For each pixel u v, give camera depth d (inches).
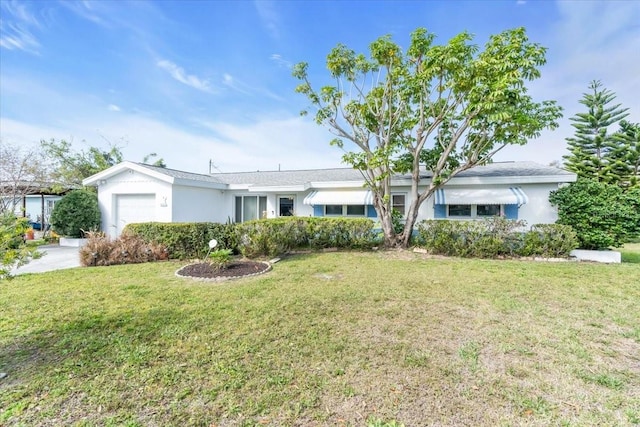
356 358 199.8
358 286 374.9
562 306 301.0
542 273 442.9
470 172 764.0
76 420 142.4
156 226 585.6
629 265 508.4
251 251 559.8
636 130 1254.9
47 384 169.9
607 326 251.4
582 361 195.6
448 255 606.9
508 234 583.5
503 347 214.5
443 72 567.5
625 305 303.4
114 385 169.3
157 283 390.0
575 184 621.6
